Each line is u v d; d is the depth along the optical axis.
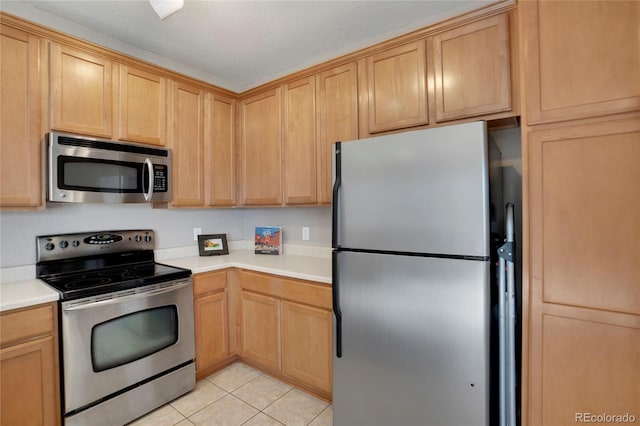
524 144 1.27
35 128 1.81
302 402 2.11
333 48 2.56
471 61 1.76
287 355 2.25
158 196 2.35
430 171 1.41
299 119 2.49
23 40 1.77
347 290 1.66
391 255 1.51
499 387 1.36
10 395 1.51
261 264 2.45
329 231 2.75
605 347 1.14
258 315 2.42
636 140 1.09
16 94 1.74
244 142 2.89
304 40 2.43
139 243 2.49
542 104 1.24
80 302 1.71
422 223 1.43
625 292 1.11
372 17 2.15
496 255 1.38
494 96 1.69
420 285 1.43
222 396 2.18
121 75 2.18
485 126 1.30
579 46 1.17
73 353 1.68
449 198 1.36
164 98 2.43
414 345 1.45
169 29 2.24
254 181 2.81
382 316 1.55
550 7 1.22
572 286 1.19
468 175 1.32
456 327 1.35
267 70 2.96
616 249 1.12
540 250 1.25
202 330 2.34
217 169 2.78
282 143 2.60
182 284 2.18
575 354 1.19
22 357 1.55
